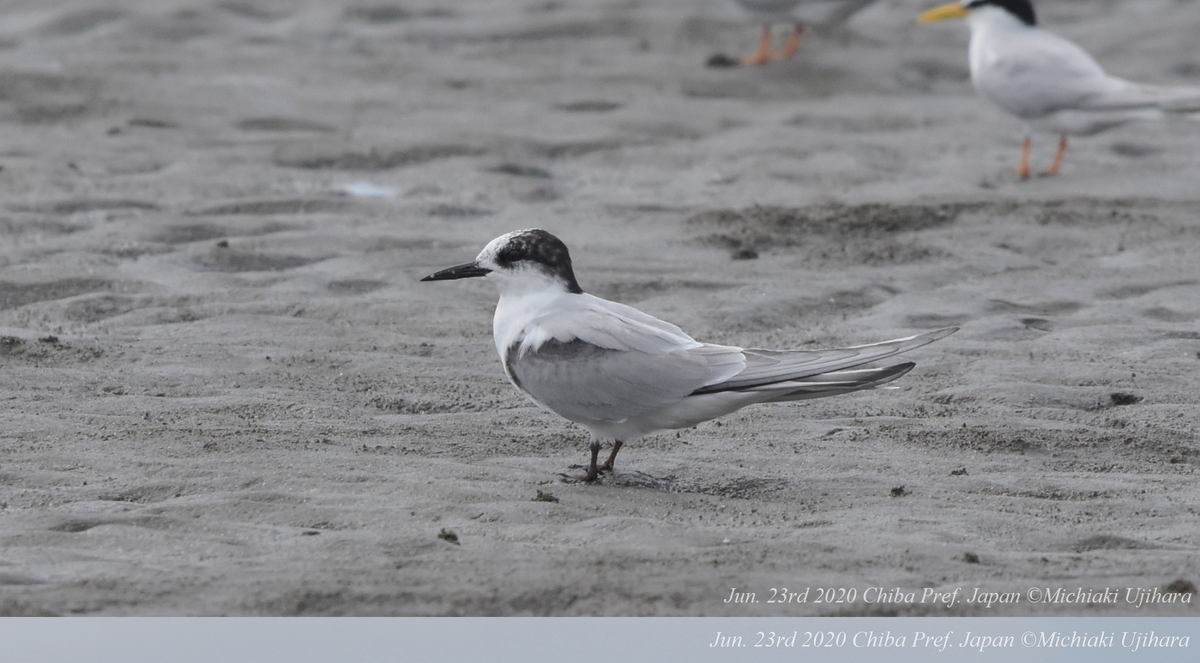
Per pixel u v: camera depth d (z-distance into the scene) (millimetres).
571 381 8680
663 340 8680
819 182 17250
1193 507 8305
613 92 21141
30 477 8477
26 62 21578
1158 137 19422
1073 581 7242
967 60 23703
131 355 10977
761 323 12250
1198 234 14820
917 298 12922
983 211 15656
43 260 13391
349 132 18812
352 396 10312
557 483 8664
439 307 12422
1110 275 13586
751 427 9852
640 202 16156
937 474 8914
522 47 23641
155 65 21500
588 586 7047
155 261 13508
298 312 12203
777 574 7238
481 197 16328
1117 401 10367
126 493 8297
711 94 21422
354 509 8039
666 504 8336
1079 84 17391
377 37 24062
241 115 19375
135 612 6727
